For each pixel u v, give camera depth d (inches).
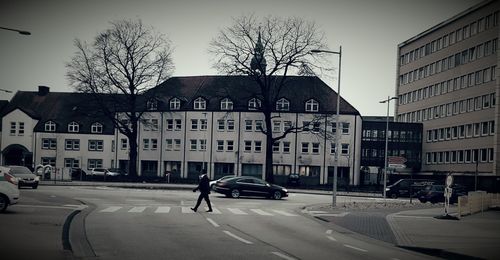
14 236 552.1
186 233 629.3
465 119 3004.4
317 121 2519.7
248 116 3038.9
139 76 2532.0
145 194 1465.3
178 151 3125.0
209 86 3184.1
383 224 844.6
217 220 808.9
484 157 2812.5
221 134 3068.4
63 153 3336.6
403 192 2014.0
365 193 2252.7
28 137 3314.5
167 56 2573.8
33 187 1578.5
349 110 3006.9
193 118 3110.2
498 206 1380.4
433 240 653.3
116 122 2628.0
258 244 554.3
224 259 446.3
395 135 3299.7
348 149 2987.2
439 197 1688.0
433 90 3353.8
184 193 1585.9
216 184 1476.4
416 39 3570.4
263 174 3021.7
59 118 3388.3
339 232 723.4
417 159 3358.8
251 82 2534.5
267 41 2313.0
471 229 796.6
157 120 3171.8
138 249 491.2
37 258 429.1
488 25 2829.7
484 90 2847.0
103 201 1158.3
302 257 474.6
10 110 3321.9
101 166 3324.3
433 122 3316.9
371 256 503.2
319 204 1318.9
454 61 3139.8
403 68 3740.2
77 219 759.7
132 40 2518.5
